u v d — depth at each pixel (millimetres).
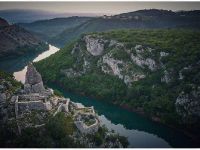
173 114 181750
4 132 119688
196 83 186375
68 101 144125
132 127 174875
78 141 123000
